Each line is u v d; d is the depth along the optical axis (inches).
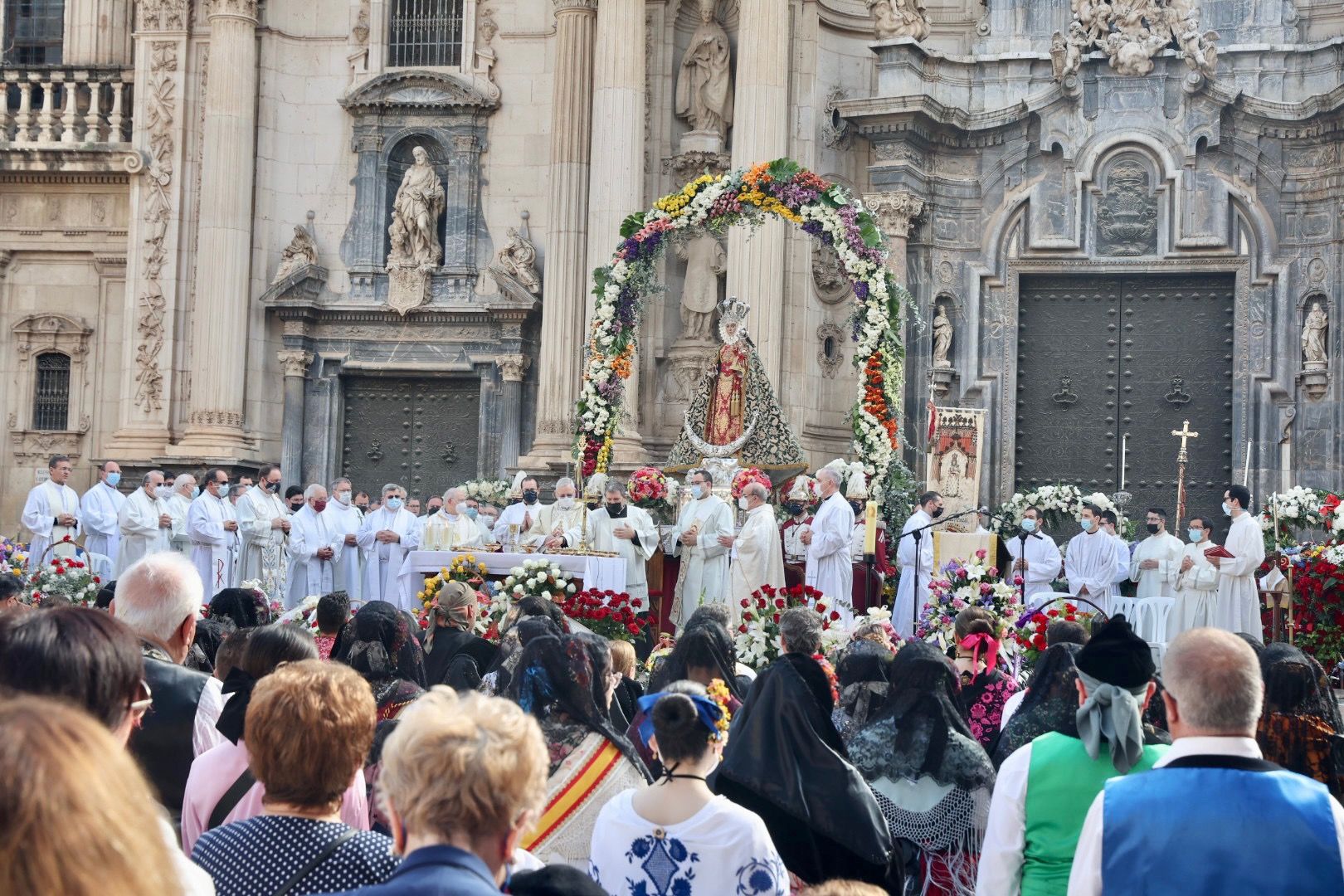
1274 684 275.9
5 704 91.7
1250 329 963.3
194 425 1050.1
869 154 1005.8
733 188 805.2
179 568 257.3
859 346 781.9
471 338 1065.5
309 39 1095.6
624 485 757.3
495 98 1068.5
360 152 1085.1
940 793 264.1
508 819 140.4
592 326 842.8
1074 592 783.7
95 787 88.7
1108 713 214.5
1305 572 676.1
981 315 1005.8
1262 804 174.9
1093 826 180.7
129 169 1083.9
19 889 85.8
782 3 958.4
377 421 1088.8
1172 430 981.2
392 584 886.4
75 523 800.3
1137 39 978.1
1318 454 945.5
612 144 984.3
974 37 1029.2
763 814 244.1
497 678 298.8
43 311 1144.2
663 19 1021.8
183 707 243.9
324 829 171.6
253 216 1078.4
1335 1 967.6
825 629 476.7
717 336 1002.1
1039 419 1003.3
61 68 1133.1
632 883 204.1
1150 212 981.8
